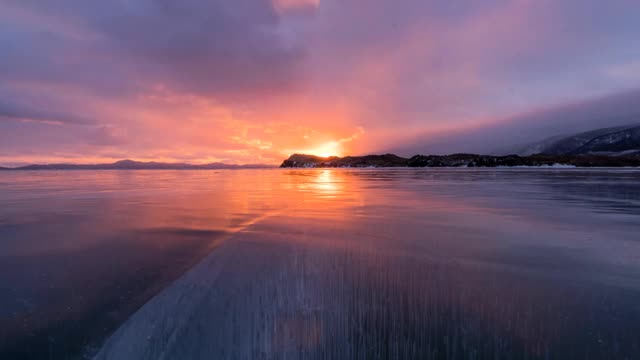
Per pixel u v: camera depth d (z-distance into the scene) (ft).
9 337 12.30
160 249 23.57
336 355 10.59
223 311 13.46
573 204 48.42
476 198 57.88
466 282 16.60
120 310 14.16
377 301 14.33
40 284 17.17
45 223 34.17
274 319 12.77
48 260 21.20
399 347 11.03
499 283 16.51
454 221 34.04
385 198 58.90
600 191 70.08
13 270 19.33
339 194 68.18
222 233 28.76
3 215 39.68
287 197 61.93
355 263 19.45
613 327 12.34
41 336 12.34
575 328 12.28
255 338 11.53
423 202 52.01
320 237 26.35
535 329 12.18
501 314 13.29
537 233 27.99
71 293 15.98
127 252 22.82
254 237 26.32
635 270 18.51
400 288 15.75
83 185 105.19
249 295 14.90
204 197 62.59
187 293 15.24
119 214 40.01
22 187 94.17
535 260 20.33
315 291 15.33
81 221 35.14
